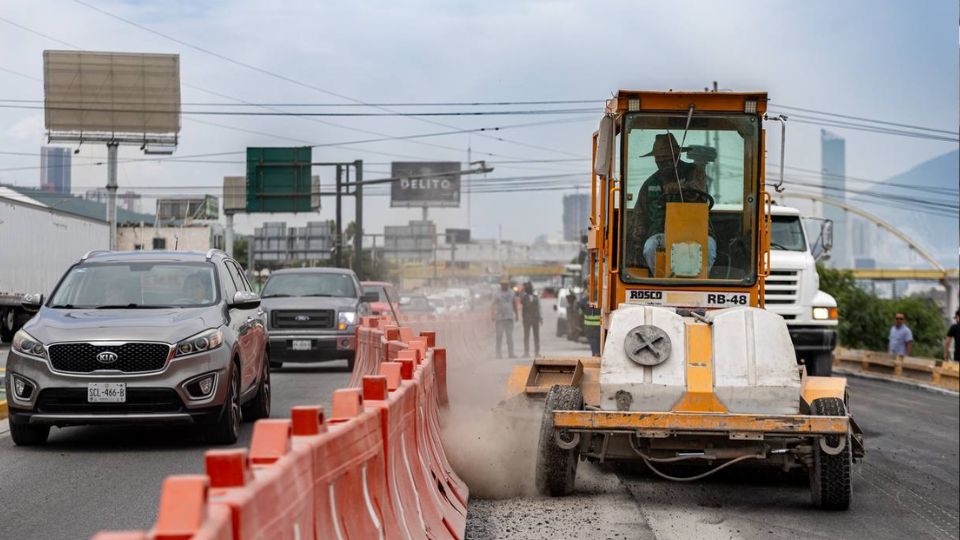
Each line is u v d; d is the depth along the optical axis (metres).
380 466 7.06
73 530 9.17
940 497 13.37
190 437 14.77
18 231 42.66
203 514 3.49
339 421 6.36
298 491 4.80
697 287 12.84
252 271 81.12
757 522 10.82
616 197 13.04
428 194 167.12
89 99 60.28
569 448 11.16
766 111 12.90
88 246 51.12
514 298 39.09
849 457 11.02
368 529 6.42
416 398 9.39
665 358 11.36
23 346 13.48
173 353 13.46
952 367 31.45
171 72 60.56
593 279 14.18
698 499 11.88
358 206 58.59
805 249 24.27
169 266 15.18
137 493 10.83
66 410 13.34
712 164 12.93
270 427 4.80
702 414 10.85
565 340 56.56
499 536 9.79
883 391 30.56
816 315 23.53
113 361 13.33
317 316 27.25
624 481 12.80
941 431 20.94
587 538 9.76
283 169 60.44
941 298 170.12
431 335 14.90
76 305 14.55
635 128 12.98
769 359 11.28
